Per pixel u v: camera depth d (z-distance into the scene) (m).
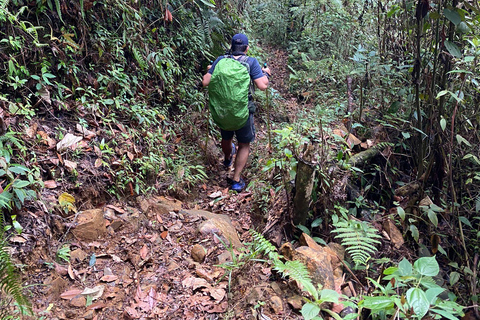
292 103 5.93
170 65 4.26
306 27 7.61
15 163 2.57
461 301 2.91
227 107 3.51
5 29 2.96
